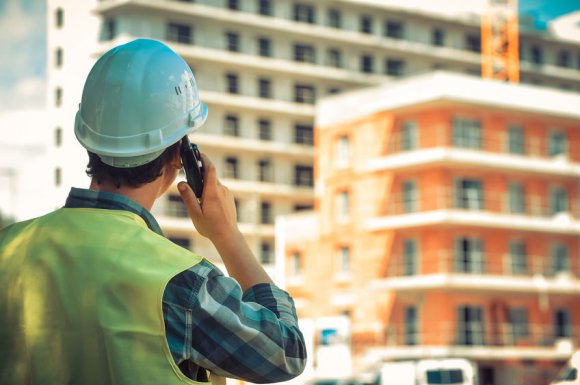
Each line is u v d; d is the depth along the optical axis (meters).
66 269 1.80
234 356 1.80
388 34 73.88
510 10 56.69
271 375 1.85
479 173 49.62
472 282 47.34
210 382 1.80
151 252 1.80
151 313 1.73
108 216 1.87
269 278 2.03
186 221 62.47
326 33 71.44
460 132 49.47
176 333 1.75
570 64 74.81
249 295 1.99
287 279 53.75
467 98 48.75
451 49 75.06
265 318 1.86
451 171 48.84
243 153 69.94
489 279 47.81
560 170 51.16
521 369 47.88
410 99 49.16
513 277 49.06
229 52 68.94
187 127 2.03
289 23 70.62
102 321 1.74
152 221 1.95
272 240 69.62
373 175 50.47
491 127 50.12
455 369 28.02
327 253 52.03
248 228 68.50
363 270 50.19
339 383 34.09
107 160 1.96
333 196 52.25
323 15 72.00
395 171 49.84
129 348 1.72
